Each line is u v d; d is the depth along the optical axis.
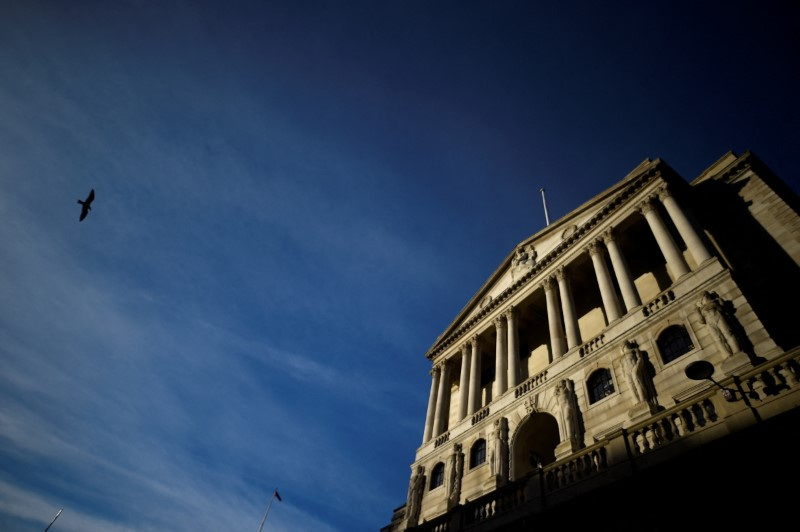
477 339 36.50
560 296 30.23
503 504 17.80
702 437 12.75
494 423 27.59
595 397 22.62
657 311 21.84
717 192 27.88
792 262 21.86
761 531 10.45
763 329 17.20
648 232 28.58
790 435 11.00
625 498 13.31
